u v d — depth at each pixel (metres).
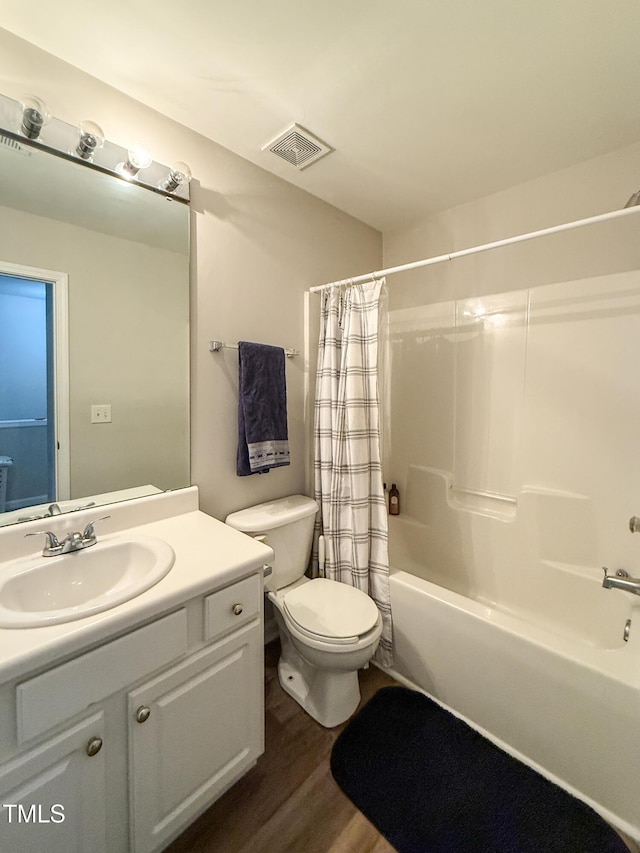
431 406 2.21
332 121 1.44
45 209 1.19
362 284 1.78
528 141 1.57
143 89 1.29
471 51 1.14
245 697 1.17
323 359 1.84
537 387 1.83
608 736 1.12
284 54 1.15
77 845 0.84
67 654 0.79
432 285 2.24
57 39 1.10
